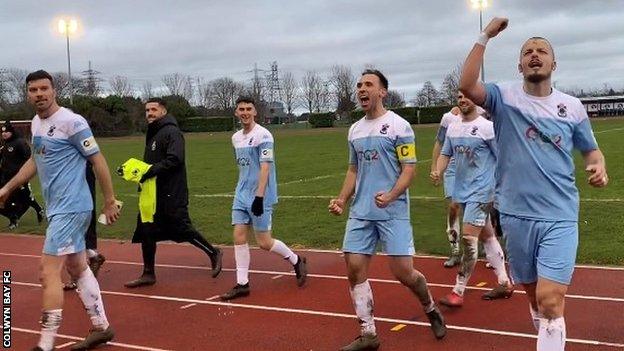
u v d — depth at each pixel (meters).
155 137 7.56
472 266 6.18
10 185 5.32
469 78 4.02
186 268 8.69
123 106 63.94
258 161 7.00
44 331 4.99
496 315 5.98
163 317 6.39
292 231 10.95
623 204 11.68
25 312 6.79
